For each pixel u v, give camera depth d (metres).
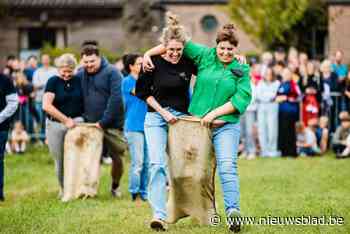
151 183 12.27
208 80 12.27
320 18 54.66
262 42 50.03
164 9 42.38
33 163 23.62
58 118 16.34
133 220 13.52
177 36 12.32
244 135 25.17
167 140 12.48
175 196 12.48
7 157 24.95
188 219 13.37
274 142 25.17
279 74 25.88
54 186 18.83
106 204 15.59
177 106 12.53
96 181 16.50
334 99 26.33
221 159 12.10
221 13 60.03
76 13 50.38
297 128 25.38
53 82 16.47
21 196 17.12
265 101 25.00
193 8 60.19
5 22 50.41
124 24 37.94
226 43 12.13
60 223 13.27
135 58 16.22
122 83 16.53
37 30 50.81
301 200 15.48
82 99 16.72
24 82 27.23
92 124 16.44
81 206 15.27
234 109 12.12
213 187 12.51
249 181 18.73
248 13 49.94
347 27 55.66
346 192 16.66
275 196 16.12
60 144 16.55
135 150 16.17
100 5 49.53
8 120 16.08
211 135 12.30
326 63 26.39
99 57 16.69
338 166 21.78
